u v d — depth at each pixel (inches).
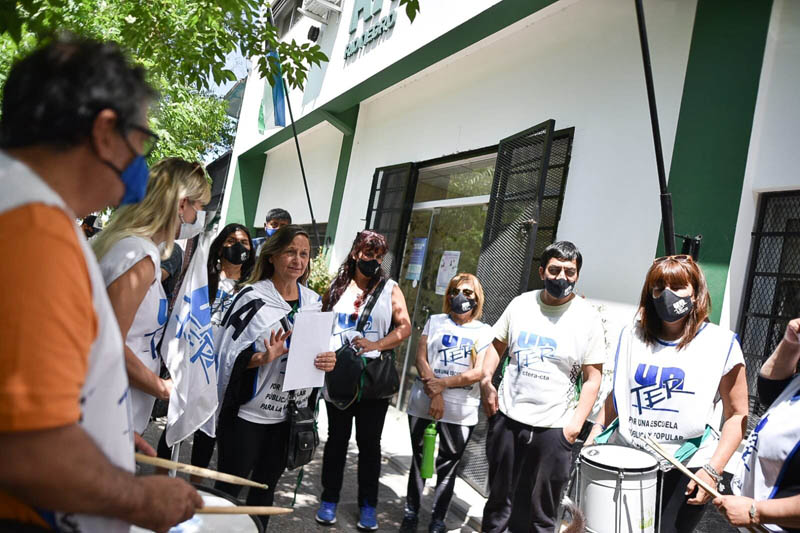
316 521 145.3
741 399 103.3
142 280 74.2
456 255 265.1
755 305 150.6
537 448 122.6
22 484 32.8
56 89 37.5
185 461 171.5
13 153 38.7
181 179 82.3
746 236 151.5
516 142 219.1
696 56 167.2
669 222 131.3
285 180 500.1
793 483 79.0
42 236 34.4
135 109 40.5
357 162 363.6
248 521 64.5
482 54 263.1
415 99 311.0
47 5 111.6
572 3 214.4
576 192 198.7
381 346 141.4
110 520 41.1
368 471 144.1
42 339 32.4
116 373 40.6
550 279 125.0
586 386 124.0
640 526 92.7
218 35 177.8
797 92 144.9
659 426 104.3
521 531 126.3
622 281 175.5
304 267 124.8
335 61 362.6
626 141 184.4
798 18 147.6
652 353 107.7
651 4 184.7
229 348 114.5
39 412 31.9
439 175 290.4
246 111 580.7
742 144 151.7
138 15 178.5
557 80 216.8
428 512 164.6
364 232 150.0
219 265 154.0
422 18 269.7
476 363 148.2
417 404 151.6
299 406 117.7
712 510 123.6
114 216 79.4
